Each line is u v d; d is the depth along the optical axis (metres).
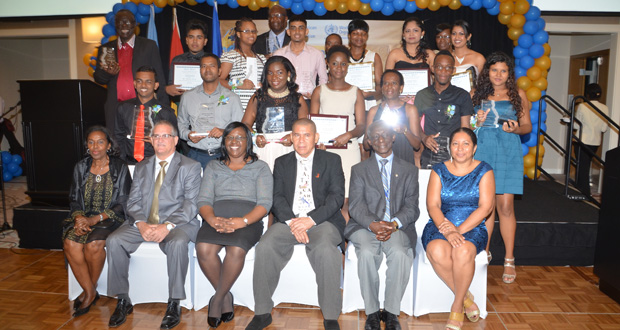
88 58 7.21
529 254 4.31
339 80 3.96
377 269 3.23
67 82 4.55
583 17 7.26
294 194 3.38
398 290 3.04
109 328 3.12
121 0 6.57
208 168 3.40
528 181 5.92
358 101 4.00
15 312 3.34
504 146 3.74
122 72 4.54
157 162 3.47
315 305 3.40
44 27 8.45
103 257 3.33
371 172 3.31
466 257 2.99
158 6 6.30
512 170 3.76
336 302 3.07
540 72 6.14
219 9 6.85
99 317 3.28
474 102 3.86
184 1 6.77
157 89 4.49
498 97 3.79
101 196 3.48
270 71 3.70
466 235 3.15
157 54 4.61
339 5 6.29
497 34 6.68
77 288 3.52
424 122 3.92
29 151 4.69
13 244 4.82
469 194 3.21
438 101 3.86
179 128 4.00
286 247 3.22
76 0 6.73
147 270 3.36
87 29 7.61
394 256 3.03
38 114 4.63
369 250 3.08
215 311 3.13
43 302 3.50
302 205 3.37
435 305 3.28
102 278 3.49
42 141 4.67
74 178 3.52
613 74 7.30
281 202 3.35
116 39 4.68
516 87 3.75
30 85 4.61
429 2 6.15
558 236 4.25
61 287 3.78
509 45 6.70
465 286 3.02
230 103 3.93
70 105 4.57
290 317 3.29
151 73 3.91
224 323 3.19
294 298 3.38
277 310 3.40
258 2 6.29
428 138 3.75
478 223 3.15
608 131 7.37
